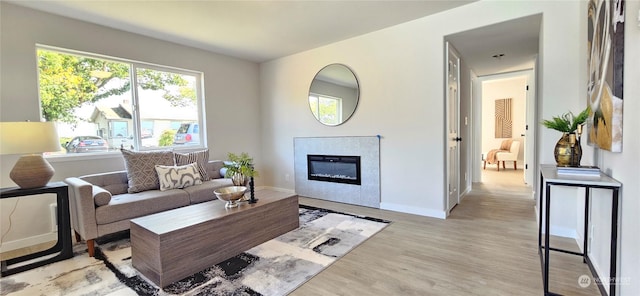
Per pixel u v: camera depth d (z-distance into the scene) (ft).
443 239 8.93
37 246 9.32
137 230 7.02
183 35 12.09
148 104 12.51
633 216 4.56
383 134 12.39
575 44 8.45
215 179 12.89
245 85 16.24
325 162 14.53
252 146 16.71
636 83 4.42
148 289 6.33
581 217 8.14
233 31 11.71
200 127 14.42
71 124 10.47
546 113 8.98
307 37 12.67
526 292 5.96
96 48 10.73
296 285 6.42
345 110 13.44
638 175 4.38
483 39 11.10
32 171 7.78
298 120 15.42
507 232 9.41
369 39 12.45
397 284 6.41
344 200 13.91
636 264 4.44
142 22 10.61
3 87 8.91
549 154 9.04
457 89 13.05
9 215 9.04
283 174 16.40
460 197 13.84
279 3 9.28
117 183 10.59
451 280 6.52
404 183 11.97
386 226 10.23
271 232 9.07
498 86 25.64
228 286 6.41
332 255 7.92
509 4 9.31
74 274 7.07
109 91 11.36
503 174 21.43
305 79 14.90
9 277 6.95
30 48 9.35
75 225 8.92
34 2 8.91
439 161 11.01
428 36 10.90
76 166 10.38
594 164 7.03
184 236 6.75
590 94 6.80
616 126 5.03
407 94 11.60
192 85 14.10
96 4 9.09
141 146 12.26
